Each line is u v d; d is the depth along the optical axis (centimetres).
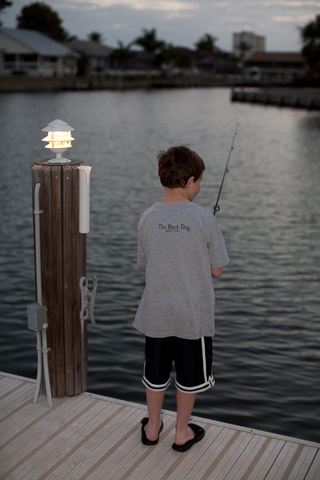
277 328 625
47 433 282
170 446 272
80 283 304
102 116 4103
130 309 670
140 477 248
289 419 438
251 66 11750
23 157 2123
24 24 8619
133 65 10238
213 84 11106
